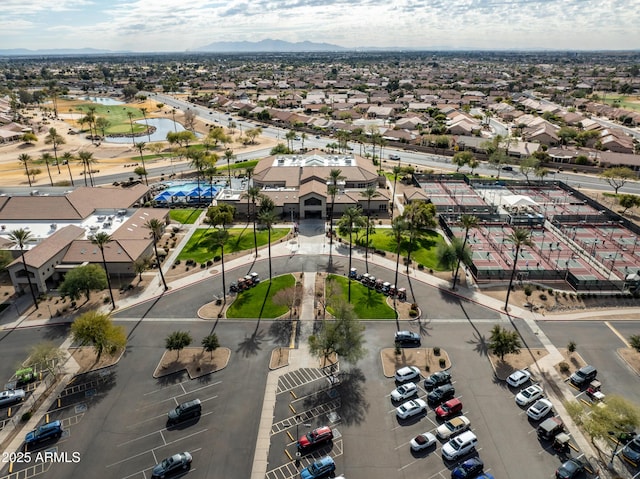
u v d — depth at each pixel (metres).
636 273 96.94
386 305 88.44
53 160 197.88
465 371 70.44
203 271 102.12
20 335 79.69
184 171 184.75
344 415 61.94
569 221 130.25
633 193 156.38
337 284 92.75
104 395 65.62
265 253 110.69
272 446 57.06
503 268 102.94
